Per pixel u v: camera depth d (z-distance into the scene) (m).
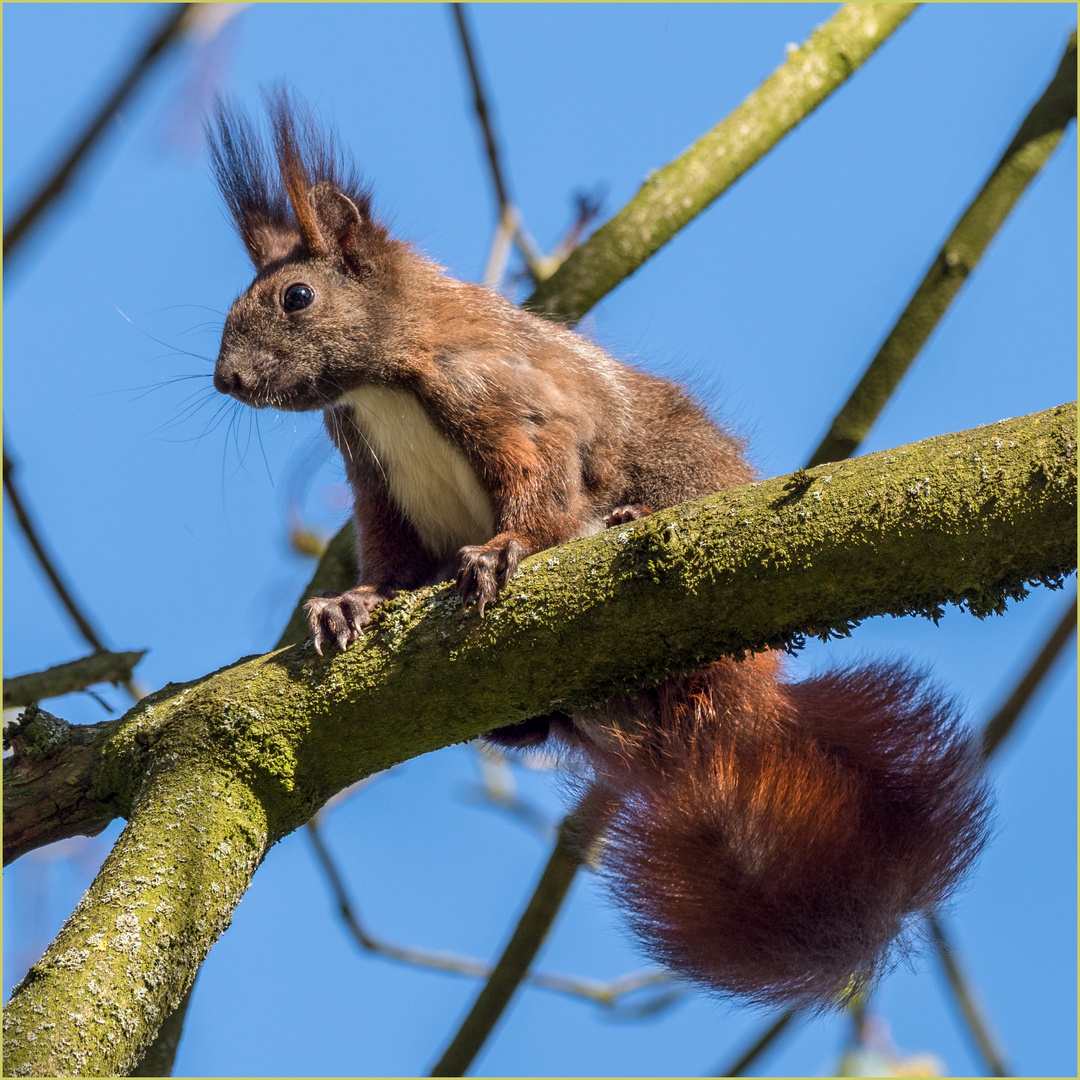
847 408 10.84
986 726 11.14
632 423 11.32
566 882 10.62
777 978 9.50
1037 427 6.87
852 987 9.50
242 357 10.41
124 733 8.12
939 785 10.21
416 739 7.89
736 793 9.56
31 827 8.20
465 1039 10.60
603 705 9.98
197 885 7.35
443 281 11.02
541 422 10.37
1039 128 10.98
